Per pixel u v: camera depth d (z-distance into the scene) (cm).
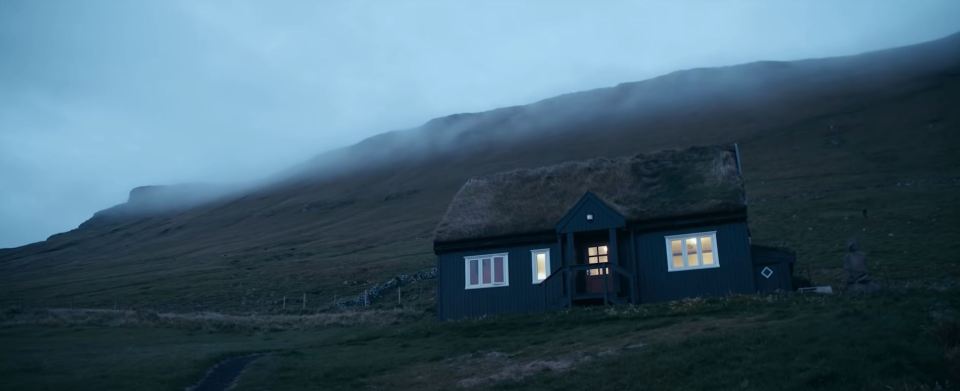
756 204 7494
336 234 11931
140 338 3500
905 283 3241
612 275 3216
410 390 1808
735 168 3419
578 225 3259
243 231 14925
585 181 3659
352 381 1970
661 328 2309
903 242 4797
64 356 2591
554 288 3266
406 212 13238
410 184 17050
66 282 9300
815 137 11812
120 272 10150
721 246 3112
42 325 4097
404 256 7856
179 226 17938
